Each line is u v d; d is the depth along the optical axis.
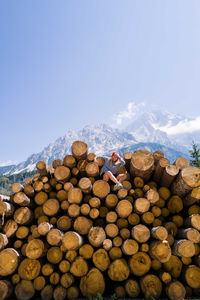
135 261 3.04
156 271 3.14
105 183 3.60
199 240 2.99
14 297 3.02
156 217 3.52
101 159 4.48
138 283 3.05
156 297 2.88
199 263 3.00
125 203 3.35
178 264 3.14
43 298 2.95
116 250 3.17
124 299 2.92
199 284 2.91
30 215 3.57
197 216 3.16
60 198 3.88
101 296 2.96
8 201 3.78
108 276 3.22
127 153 4.42
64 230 3.37
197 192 3.25
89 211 3.40
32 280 3.05
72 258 3.15
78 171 4.14
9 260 2.98
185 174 3.31
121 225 3.39
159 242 2.91
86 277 3.05
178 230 3.44
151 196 3.43
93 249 3.21
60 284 3.05
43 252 3.06
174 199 3.71
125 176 4.00
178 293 2.80
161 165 3.77
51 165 4.96
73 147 4.09
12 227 3.43
